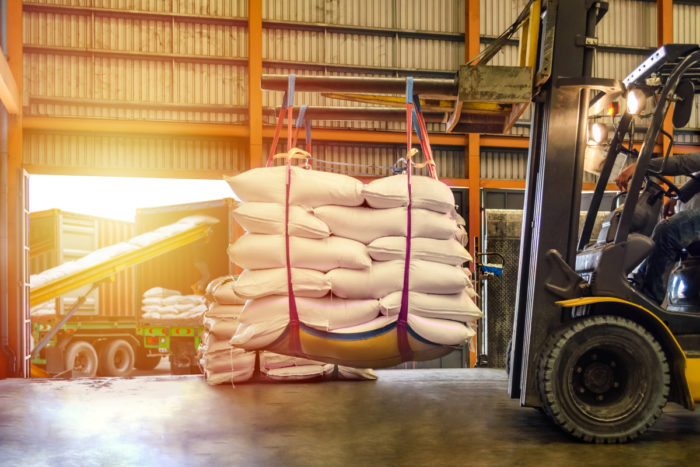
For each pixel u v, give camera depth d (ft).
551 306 14.87
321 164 36.76
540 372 13.99
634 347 13.76
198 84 35.63
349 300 15.03
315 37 36.88
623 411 13.75
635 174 14.38
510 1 38.68
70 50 34.27
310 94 36.63
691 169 14.99
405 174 15.38
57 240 37.65
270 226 14.69
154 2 35.24
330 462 12.06
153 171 34.81
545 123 15.69
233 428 15.49
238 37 35.99
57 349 35.01
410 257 15.05
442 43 38.29
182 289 38.01
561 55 15.49
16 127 31.58
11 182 31.19
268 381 25.02
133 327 39.04
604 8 15.71
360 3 37.42
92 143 34.47
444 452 12.85
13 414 17.63
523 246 16.47
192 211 38.91
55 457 12.59
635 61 39.99
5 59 29.94
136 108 35.04
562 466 11.69
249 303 15.30
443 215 15.55
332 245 14.75
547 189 15.31
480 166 38.47
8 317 30.32
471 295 16.72
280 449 13.19
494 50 16.63
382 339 14.94
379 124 37.32
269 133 35.96
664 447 13.30
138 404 19.34
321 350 14.92
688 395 13.76
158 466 11.83
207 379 24.40
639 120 38.47
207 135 35.40
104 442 13.94
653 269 15.03
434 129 37.68
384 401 19.81
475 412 17.69
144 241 36.96
